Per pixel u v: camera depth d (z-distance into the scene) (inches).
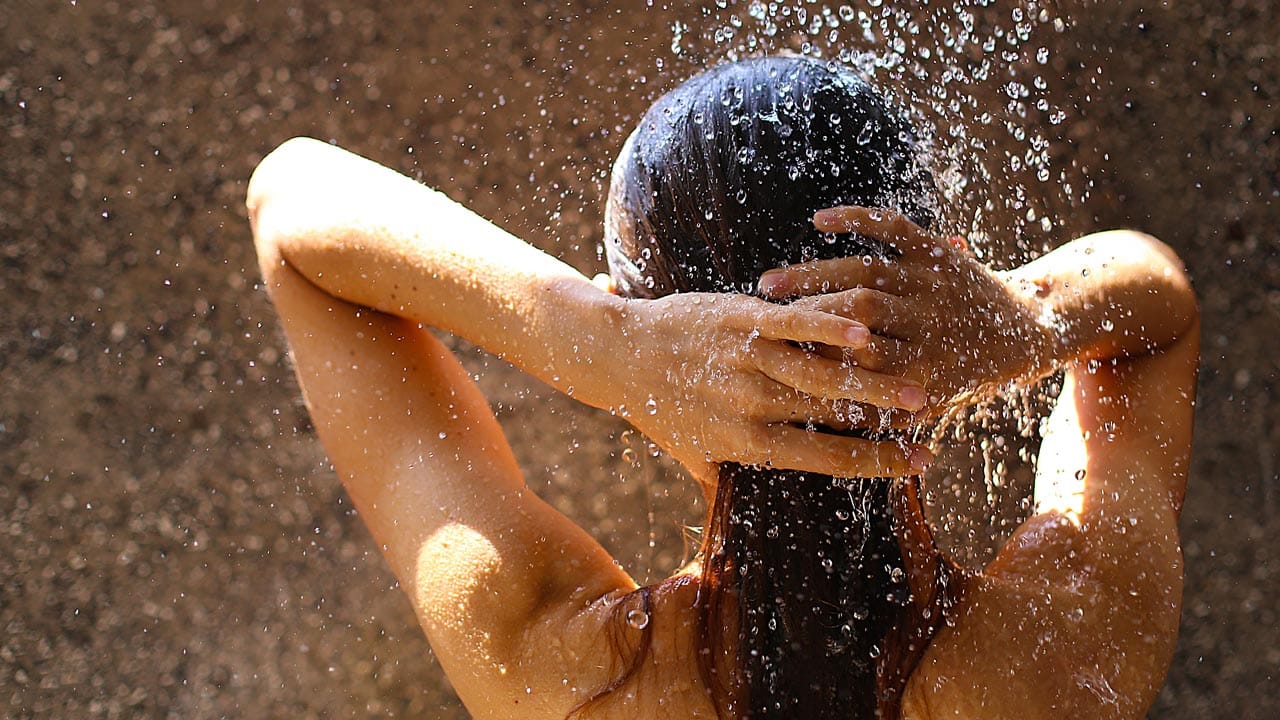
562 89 169.2
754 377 42.6
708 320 43.2
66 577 157.2
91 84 174.2
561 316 46.8
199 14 174.7
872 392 41.3
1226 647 148.5
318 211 51.7
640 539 154.9
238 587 158.4
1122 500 53.2
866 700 47.7
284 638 156.3
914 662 47.8
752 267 45.4
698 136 45.1
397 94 173.0
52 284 170.4
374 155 173.0
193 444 165.3
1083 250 56.0
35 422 164.1
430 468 50.3
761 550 47.5
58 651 154.4
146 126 174.4
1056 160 154.0
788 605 47.4
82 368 168.1
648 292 47.9
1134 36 156.6
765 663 47.5
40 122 173.6
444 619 48.8
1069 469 55.4
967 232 138.4
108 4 174.2
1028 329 48.5
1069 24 155.3
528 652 48.1
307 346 52.2
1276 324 157.8
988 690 47.6
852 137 44.8
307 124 173.0
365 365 51.6
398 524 50.4
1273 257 158.7
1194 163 159.2
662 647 47.7
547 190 169.2
